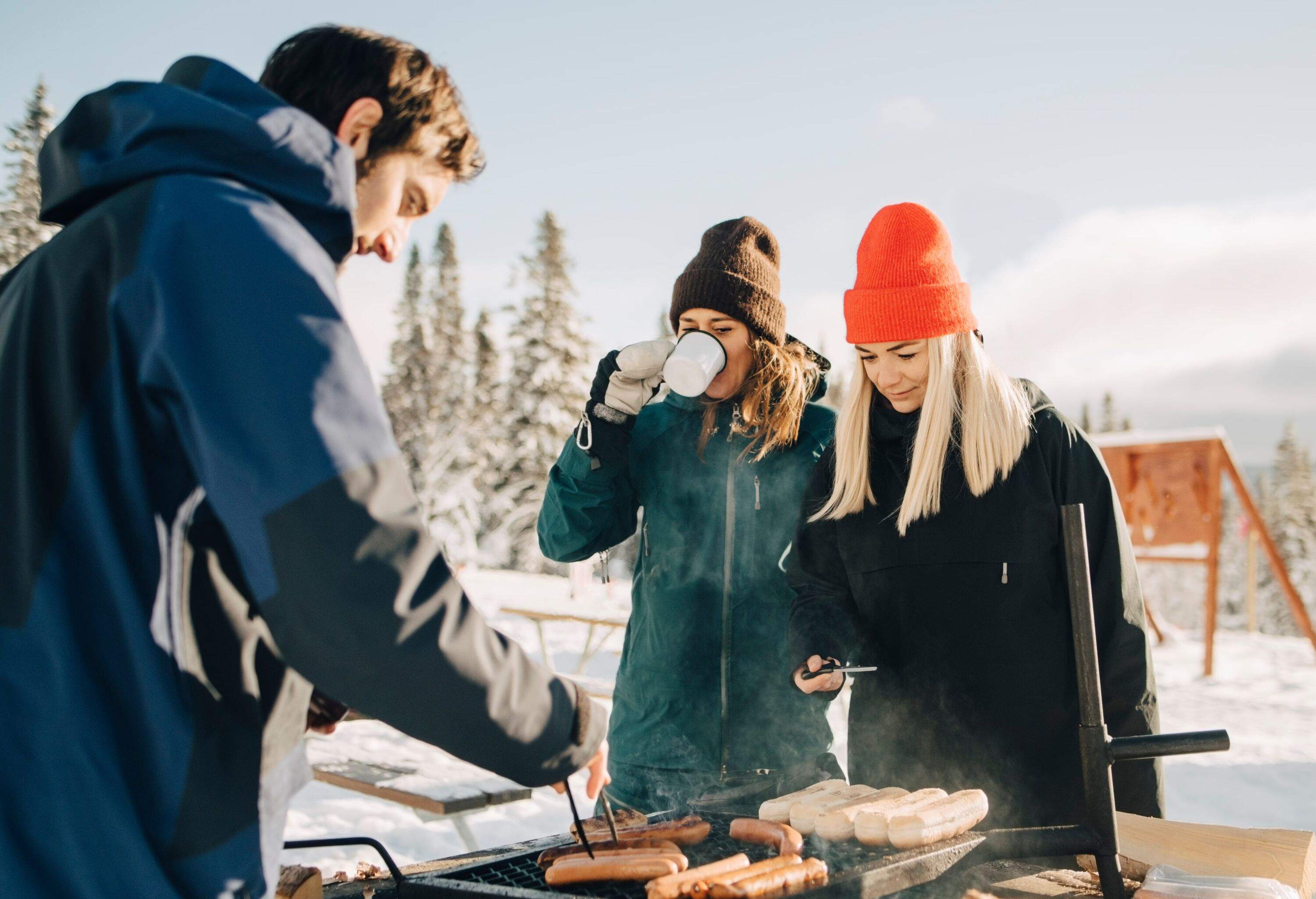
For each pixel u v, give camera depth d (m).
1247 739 6.72
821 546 2.11
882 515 2.01
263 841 0.92
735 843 1.44
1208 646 10.14
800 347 2.33
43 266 0.92
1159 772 1.80
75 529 0.86
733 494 2.23
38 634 0.84
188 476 0.90
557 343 30.50
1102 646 1.85
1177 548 10.53
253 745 0.92
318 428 0.83
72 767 0.83
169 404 0.86
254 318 0.84
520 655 0.95
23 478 0.87
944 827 1.34
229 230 0.87
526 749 0.96
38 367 0.89
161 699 0.86
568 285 30.83
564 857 1.26
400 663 0.84
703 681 2.17
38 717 0.83
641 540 2.35
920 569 1.94
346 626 0.82
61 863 0.83
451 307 39.41
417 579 0.85
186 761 0.86
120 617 0.85
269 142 0.93
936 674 1.92
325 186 0.97
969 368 1.92
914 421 2.02
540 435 30.30
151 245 0.86
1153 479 10.72
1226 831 1.52
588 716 1.02
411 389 38.47
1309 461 51.31
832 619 1.93
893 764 1.97
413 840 4.12
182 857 0.86
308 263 0.90
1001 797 1.86
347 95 1.06
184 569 0.90
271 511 0.81
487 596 14.48
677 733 2.15
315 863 3.75
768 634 2.20
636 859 1.21
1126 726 1.81
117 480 0.87
